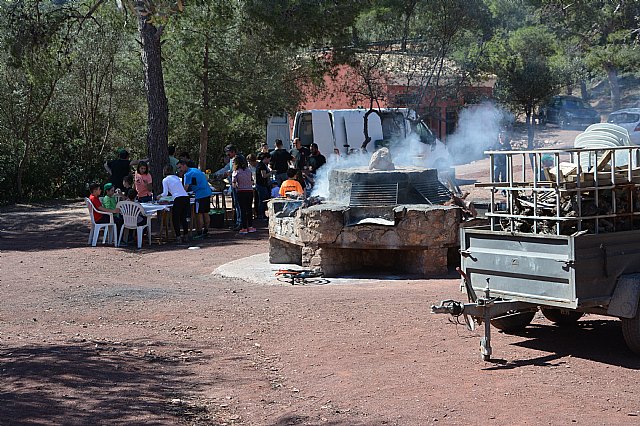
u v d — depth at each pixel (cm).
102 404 629
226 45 2794
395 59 2856
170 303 1070
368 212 1265
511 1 3581
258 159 2209
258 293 1138
